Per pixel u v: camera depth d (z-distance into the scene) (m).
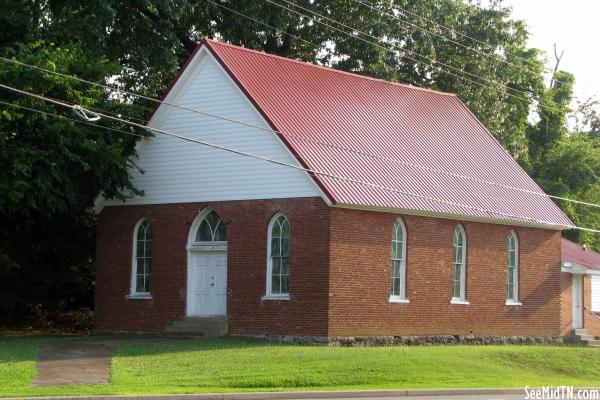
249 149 39.06
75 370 30.03
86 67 40.12
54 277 46.72
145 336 40.75
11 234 45.34
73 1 43.78
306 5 57.59
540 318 46.84
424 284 40.78
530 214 46.12
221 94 40.00
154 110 42.19
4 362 30.48
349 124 42.38
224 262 40.00
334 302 36.72
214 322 39.28
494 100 60.66
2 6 41.19
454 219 42.41
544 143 80.31
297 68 43.66
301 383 28.64
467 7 60.72
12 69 36.66
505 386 30.05
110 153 39.47
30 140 37.94
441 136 47.31
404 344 39.50
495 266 44.50
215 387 27.48
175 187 41.16
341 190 37.41
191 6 50.66
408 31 57.56
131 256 42.41
